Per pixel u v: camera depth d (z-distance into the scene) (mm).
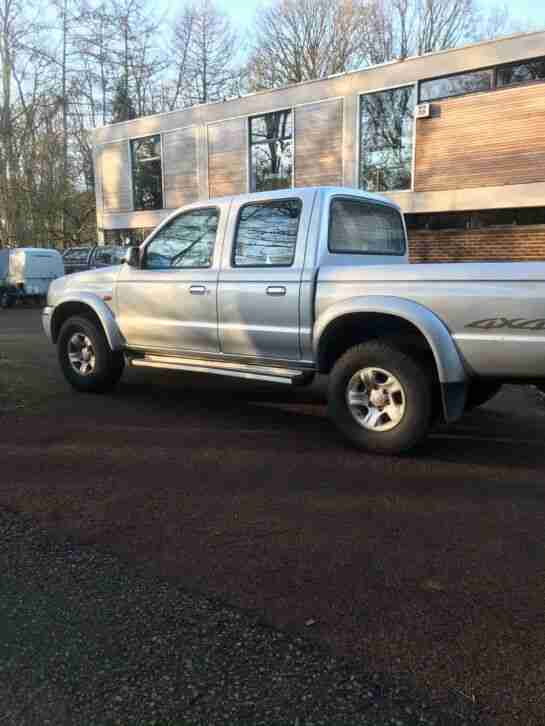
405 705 2061
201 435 5117
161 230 5941
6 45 28562
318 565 2992
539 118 12531
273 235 5086
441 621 2527
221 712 2035
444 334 4141
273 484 4031
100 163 21766
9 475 4195
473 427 5414
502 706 2051
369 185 15523
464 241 14047
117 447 4789
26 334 12094
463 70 13367
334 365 4754
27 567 2986
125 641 2412
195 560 3045
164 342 5957
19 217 29734
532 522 3469
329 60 36344
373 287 4445
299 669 2240
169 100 39844
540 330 3875
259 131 17438
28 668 2262
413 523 3457
